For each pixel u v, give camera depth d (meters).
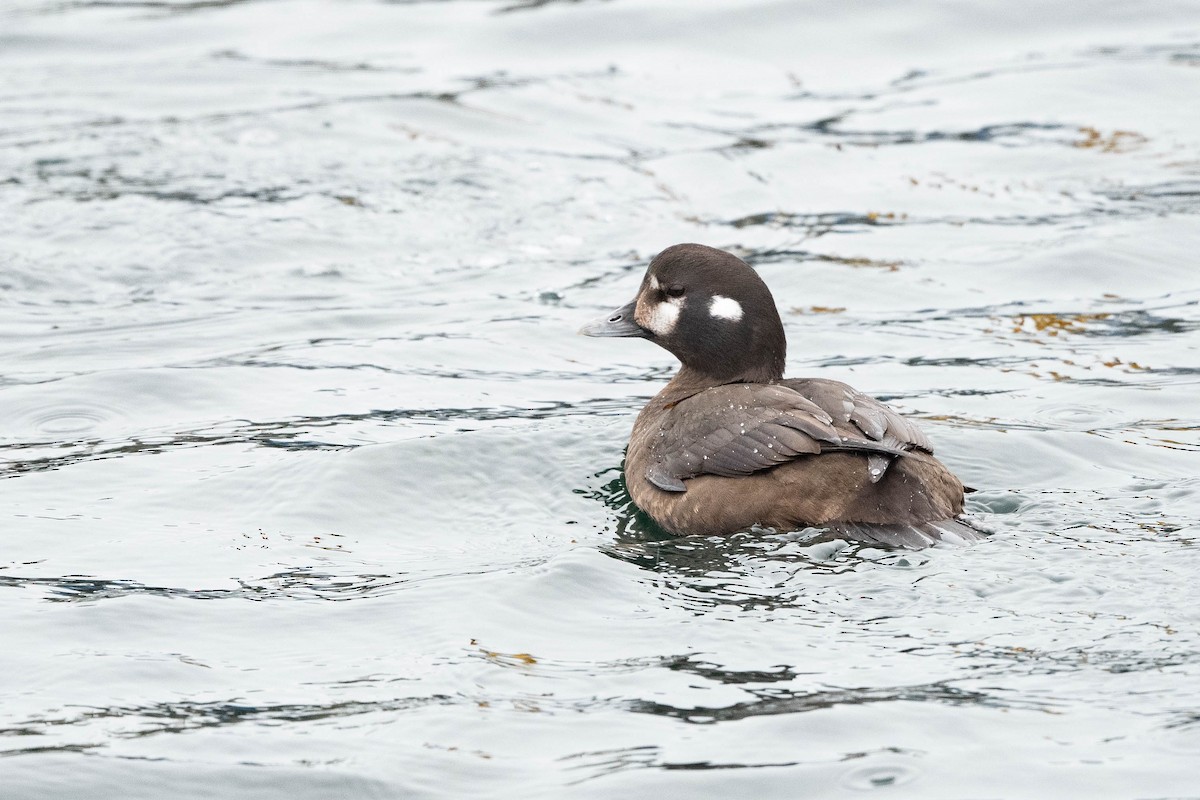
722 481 9.37
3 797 6.43
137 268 15.62
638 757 6.66
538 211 17.25
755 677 7.36
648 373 13.31
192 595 8.60
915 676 7.28
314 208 17.20
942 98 20.28
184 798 6.46
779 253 15.90
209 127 19.52
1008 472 10.50
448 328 14.21
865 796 6.31
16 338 13.92
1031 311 14.36
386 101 20.38
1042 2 23.09
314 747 6.82
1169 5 22.98
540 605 8.30
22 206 16.98
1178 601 7.95
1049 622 7.78
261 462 10.86
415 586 8.66
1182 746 6.54
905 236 16.28
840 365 13.19
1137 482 10.19
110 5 24.58
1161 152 18.23
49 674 7.58
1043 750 6.57
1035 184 17.55
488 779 6.56
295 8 24.44
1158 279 15.05
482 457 10.88
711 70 21.58
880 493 8.98
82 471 10.75
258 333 14.07
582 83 21.12
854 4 23.16
